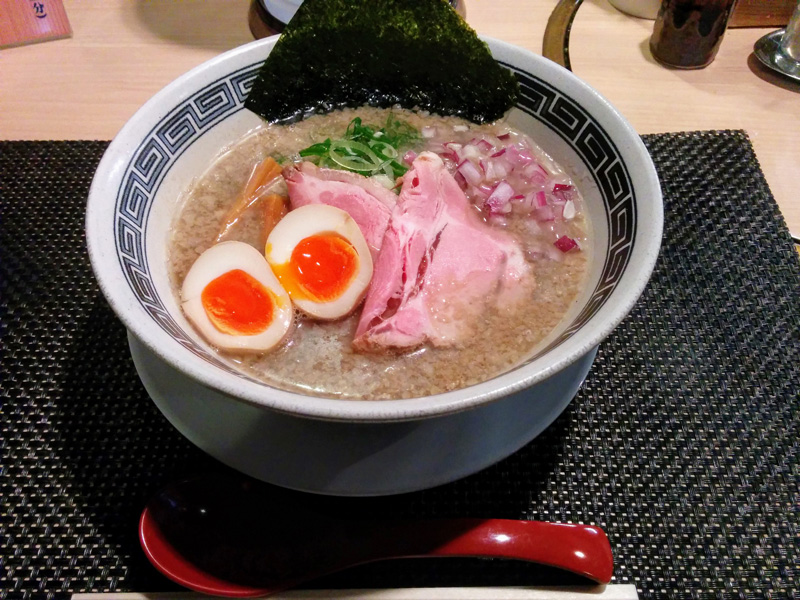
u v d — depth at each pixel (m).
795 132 0.39
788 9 0.45
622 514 0.24
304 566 0.22
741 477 0.25
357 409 0.18
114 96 0.40
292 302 0.27
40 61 0.42
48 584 0.22
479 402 0.18
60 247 0.32
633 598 0.22
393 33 0.32
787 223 0.35
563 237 0.29
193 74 0.29
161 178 0.28
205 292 0.25
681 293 0.31
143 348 0.25
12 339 0.28
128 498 0.24
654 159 0.36
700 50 0.42
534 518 0.24
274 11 0.43
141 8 0.46
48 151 0.36
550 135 0.32
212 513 0.23
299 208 0.27
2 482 0.24
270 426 0.22
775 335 0.29
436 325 0.26
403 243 0.27
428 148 0.34
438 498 0.24
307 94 0.35
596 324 0.20
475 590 0.22
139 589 0.22
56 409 0.26
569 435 0.26
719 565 0.23
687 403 0.27
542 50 0.43
